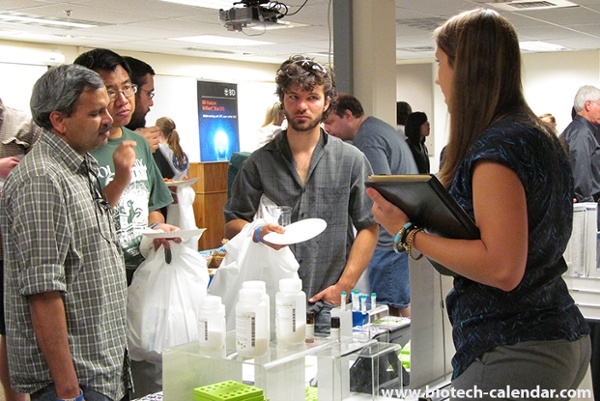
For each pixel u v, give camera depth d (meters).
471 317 1.30
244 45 10.66
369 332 1.95
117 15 7.57
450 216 1.24
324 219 2.34
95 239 1.83
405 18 7.94
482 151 1.23
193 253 2.35
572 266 2.47
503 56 1.30
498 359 1.26
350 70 4.05
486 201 1.21
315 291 2.32
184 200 2.79
